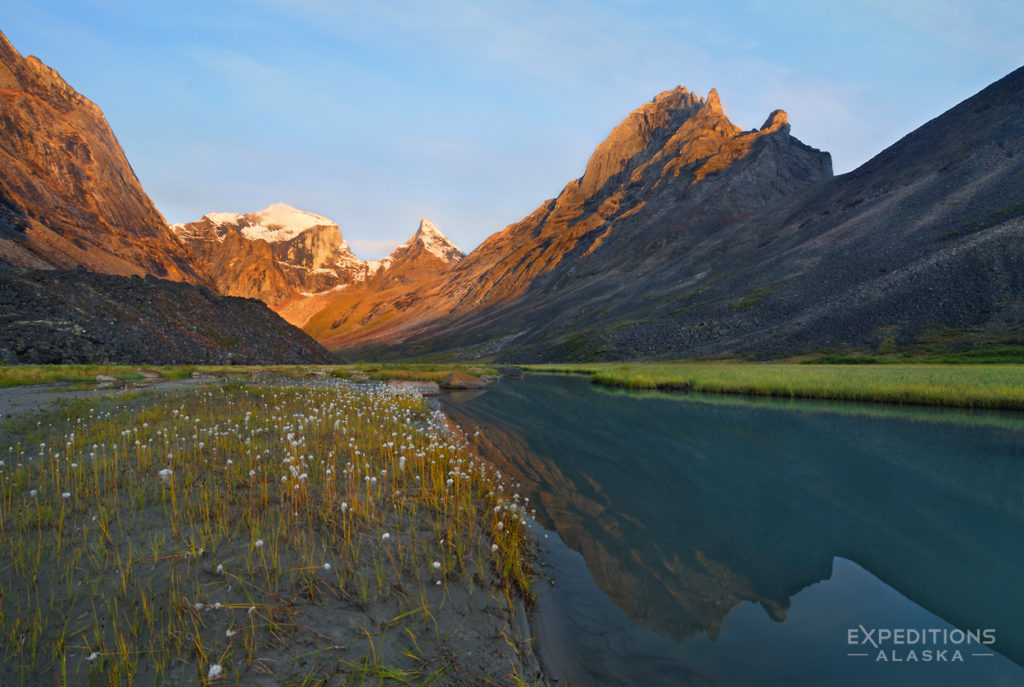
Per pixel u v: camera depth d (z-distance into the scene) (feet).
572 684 15.35
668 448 54.49
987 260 209.67
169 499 26.11
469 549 23.56
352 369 208.74
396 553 22.15
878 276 258.16
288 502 26.53
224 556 19.99
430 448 37.42
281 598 17.39
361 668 14.44
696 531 29.60
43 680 12.61
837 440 59.82
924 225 282.97
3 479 27.30
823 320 242.99
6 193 316.60
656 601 21.20
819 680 15.38
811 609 20.51
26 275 177.27
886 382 106.11
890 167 417.69
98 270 333.01
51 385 88.07
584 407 95.81
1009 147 306.96
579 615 19.92
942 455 50.93
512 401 108.99
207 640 14.89
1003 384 92.94
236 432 42.47
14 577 17.58
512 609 19.21
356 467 33.53
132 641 14.55
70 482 28.27
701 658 16.94
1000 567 24.64
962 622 19.44
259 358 235.61
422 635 16.65
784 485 39.78
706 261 478.59
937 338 189.37
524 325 598.75
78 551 19.57
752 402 103.30
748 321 292.81
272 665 14.06
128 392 78.02
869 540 28.43
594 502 35.14
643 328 361.51
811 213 447.42
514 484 39.34
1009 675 15.88
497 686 14.52
